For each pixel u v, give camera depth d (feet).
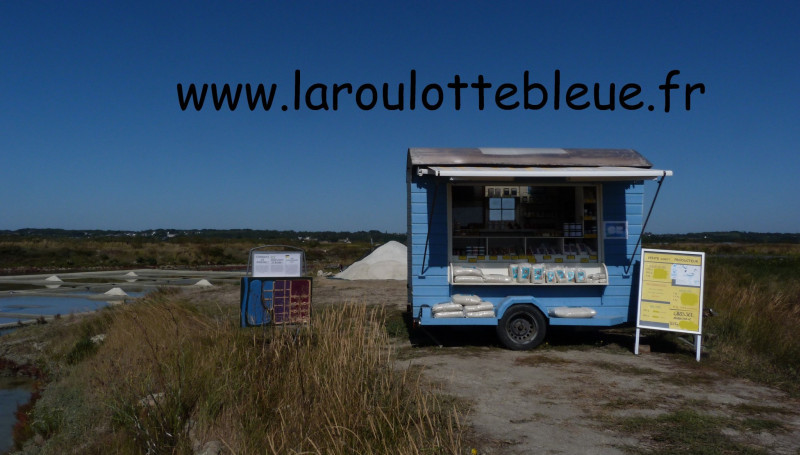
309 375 19.84
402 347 30.25
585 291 31.24
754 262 67.15
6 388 31.37
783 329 30.42
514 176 27.37
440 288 30.96
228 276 94.94
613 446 16.65
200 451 17.53
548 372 25.14
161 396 20.27
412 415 18.29
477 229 32.40
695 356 28.12
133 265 130.82
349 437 16.08
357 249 159.84
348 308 28.48
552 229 32.96
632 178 28.45
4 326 46.19
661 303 28.63
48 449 21.08
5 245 133.90
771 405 20.63
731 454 16.15
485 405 20.31
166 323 31.07
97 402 23.50
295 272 26.27
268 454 16.30
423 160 30.45
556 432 17.71
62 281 85.97
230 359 22.31
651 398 21.40
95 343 35.50
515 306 29.66
